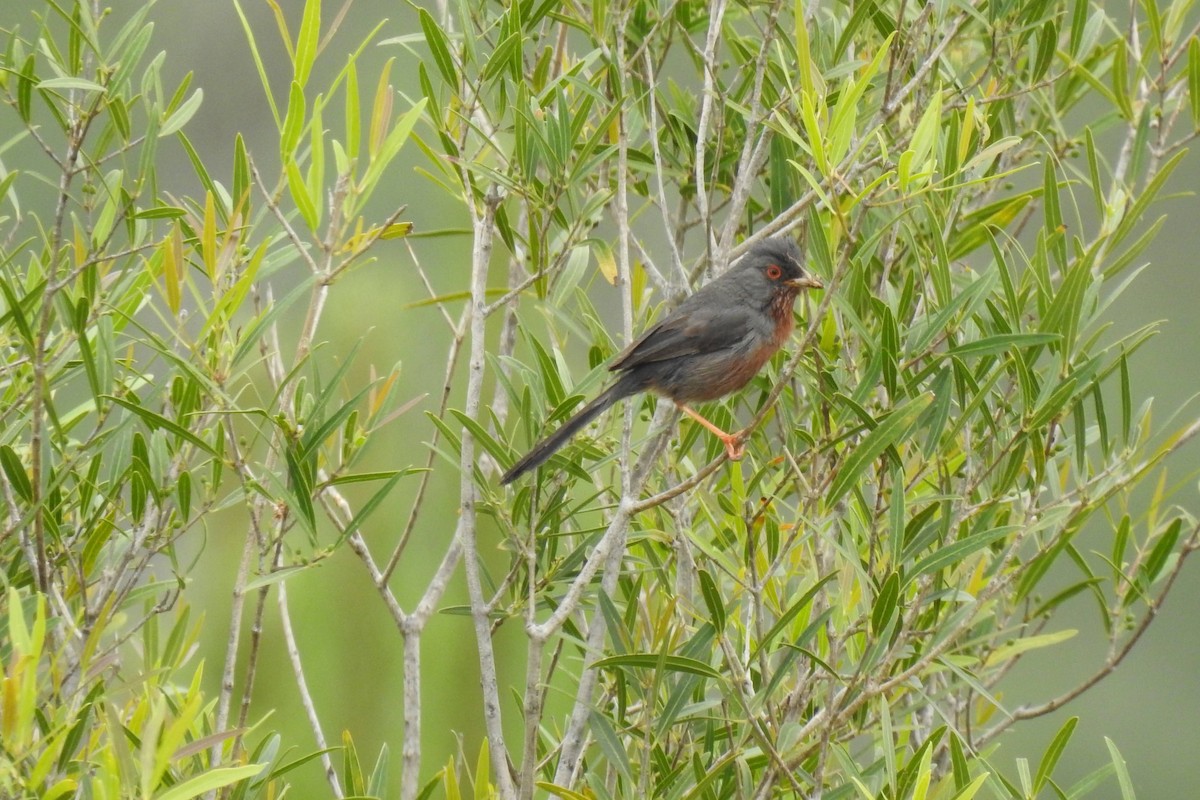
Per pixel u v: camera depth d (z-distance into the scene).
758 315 10.59
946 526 8.59
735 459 8.26
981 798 10.27
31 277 9.02
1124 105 11.09
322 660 12.88
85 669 7.50
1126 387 8.88
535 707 8.20
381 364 14.88
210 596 13.04
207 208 8.33
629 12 10.06
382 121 8.87
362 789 8.73
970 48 11.96
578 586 8.32
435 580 8.95
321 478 9.77
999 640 10.91
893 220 8.65
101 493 8.56
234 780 6.51
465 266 18.22
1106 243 9.88
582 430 10.54
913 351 9.04
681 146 10.96
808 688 8.88
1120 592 9.65
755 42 11.70
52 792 6.39
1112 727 22.23
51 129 19.22
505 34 9.17
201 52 21.88
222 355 8.46
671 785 8.60
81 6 8.86
